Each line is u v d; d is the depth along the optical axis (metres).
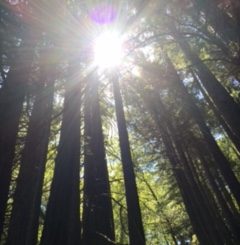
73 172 6.86
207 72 8.97
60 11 8.00
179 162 13.63
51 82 7.28
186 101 12.54
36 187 5.97
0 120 6.04
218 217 12.56
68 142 7.21
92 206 7.68
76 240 6.19
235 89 11.31
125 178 7.94
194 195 13.21
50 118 6.84
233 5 6.67
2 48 6.57
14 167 6.81
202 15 7.52
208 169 13.96
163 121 14.27
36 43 7.27
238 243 10.72
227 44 6.98
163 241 23.20
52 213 6.12
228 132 10.77
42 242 5.76
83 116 9.65
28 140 6.40
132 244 7.00
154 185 17.39
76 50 8.29
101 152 8.62
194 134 14.20
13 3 6.86
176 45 11.41
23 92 6.55
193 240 18.27
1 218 5.34
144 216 16.14
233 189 9.38
